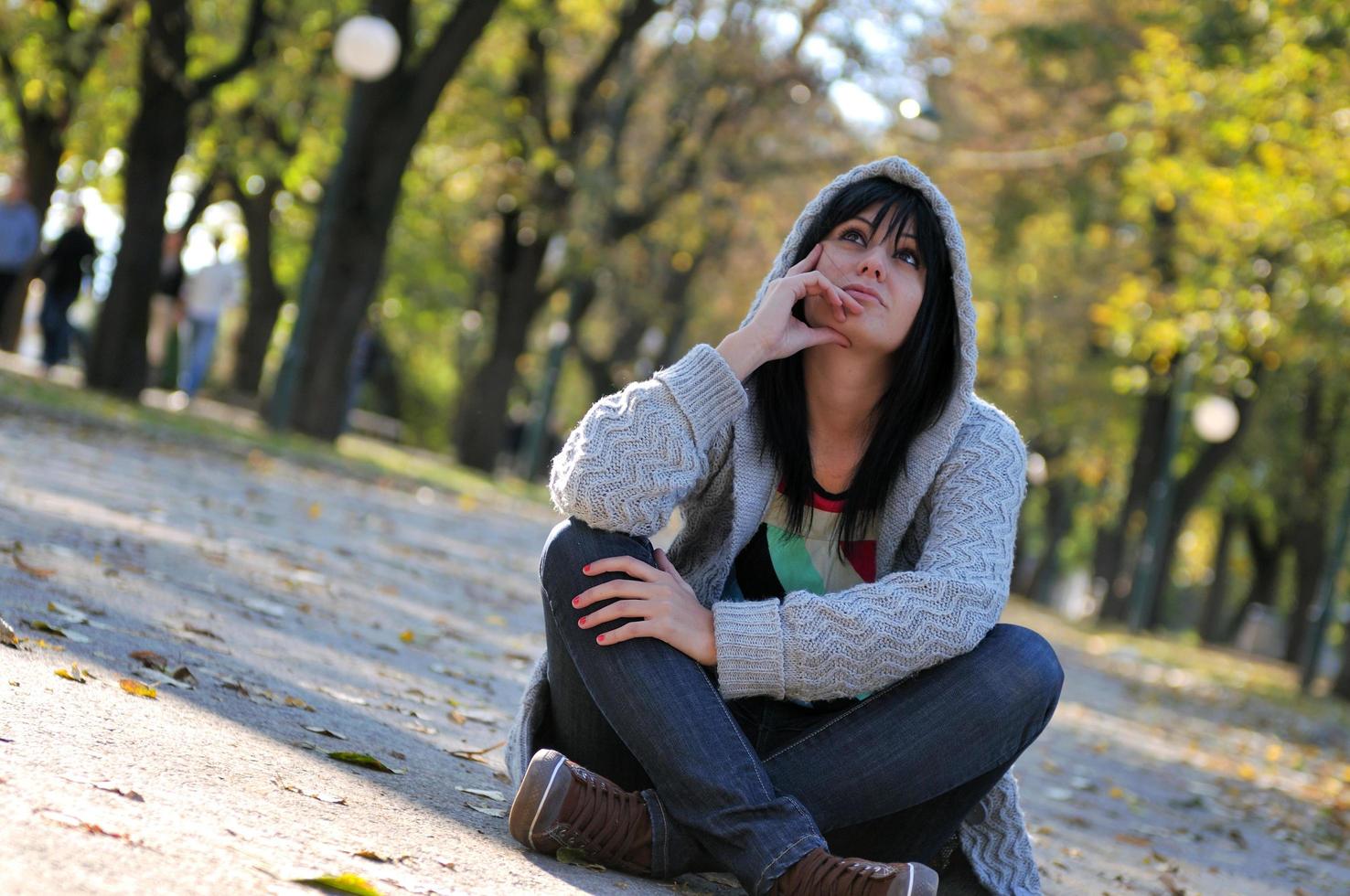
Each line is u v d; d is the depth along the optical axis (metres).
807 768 2.94
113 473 9.80
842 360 3.11
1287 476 31.06
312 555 8.24
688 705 2.87
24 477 8.17
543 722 3.24
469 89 23.73
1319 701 19.41
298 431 19.75
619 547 2.99
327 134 24.58
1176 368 28.31
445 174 27.73
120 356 17.69
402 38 18.69
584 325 34.47
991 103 26.47
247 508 9.85
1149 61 17.19
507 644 7.20
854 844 3.04
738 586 3.26
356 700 4.37
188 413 18.89
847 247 3.14
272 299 29.38
